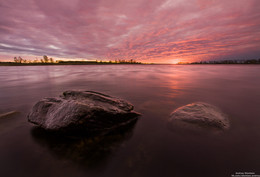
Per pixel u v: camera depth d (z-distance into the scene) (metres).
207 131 2.27
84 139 2.15
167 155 1.81
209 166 1.63
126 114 2.85
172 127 2.55
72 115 2.21
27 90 6.52
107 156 1.78
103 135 2.29
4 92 6.05
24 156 1.76
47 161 1.67
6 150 1.88
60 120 2.24
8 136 2.23
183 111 3.03
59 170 1.55
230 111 3.51
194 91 6.14
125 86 7.59
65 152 1.84
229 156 1.78
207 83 8.59
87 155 1.79
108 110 2.59
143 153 1.85
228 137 2.18
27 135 2.26
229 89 6.55
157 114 3.34
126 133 2.39
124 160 1.71
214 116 2.72
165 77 12.59
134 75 14.97
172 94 5.54
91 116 2.30
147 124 2.77
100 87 7.30
